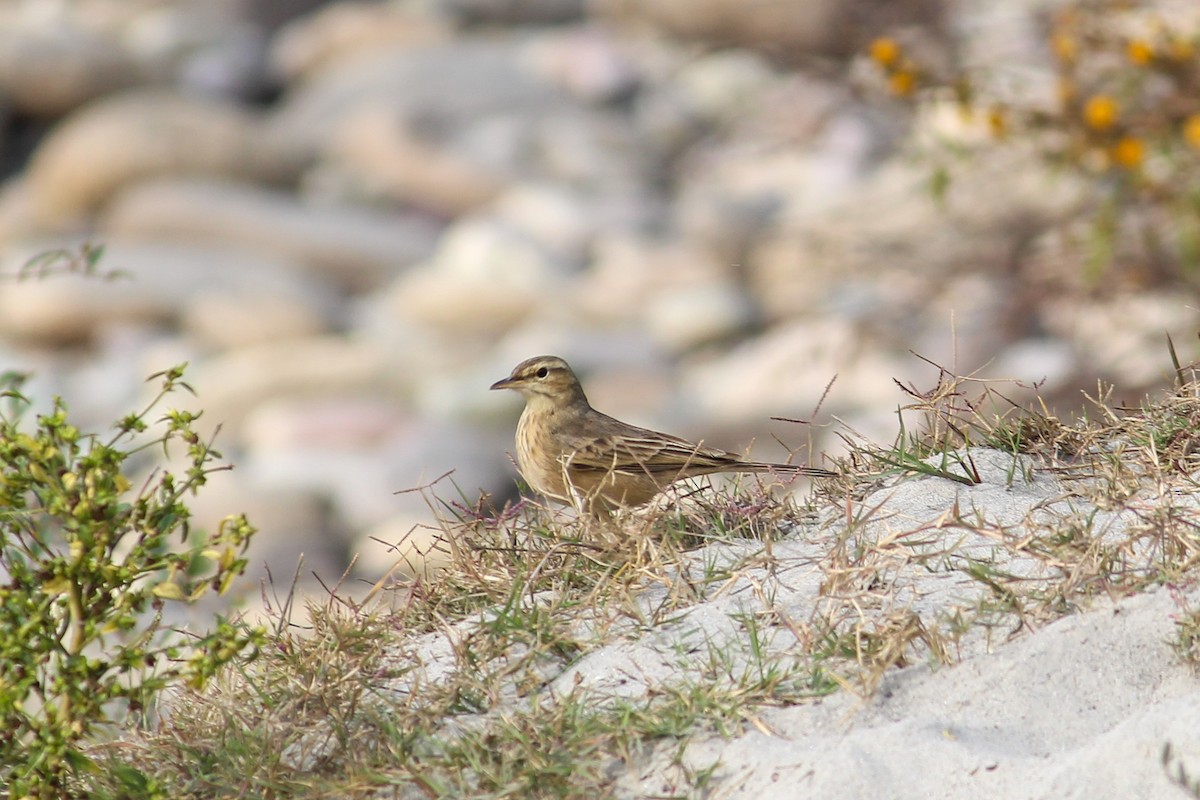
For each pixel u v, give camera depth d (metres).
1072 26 13.47
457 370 30.62
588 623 6.35
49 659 6.19
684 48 46.00
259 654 6.47
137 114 41.12
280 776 5.77
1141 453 7.00
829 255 18.20
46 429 6.27
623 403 28.78
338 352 31.16
